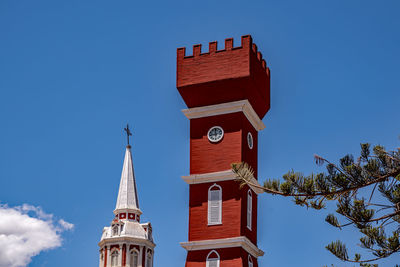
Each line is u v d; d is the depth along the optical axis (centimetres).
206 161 8150
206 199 8012
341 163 4988
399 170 4809
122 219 17512
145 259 17038
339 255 5181
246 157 8175
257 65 8525
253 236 8181
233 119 8194
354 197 5034
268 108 8938
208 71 8269
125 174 18312
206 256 7769
